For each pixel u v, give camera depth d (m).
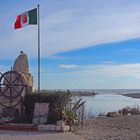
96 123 24.44
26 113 21.64
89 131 20.62
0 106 22.05
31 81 25.62
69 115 20.86
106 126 23.11
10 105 21.83
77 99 25.45
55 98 21.03
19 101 21.72
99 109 47.56
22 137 17.52
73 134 19.05
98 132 20.42
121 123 24.64
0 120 21.02
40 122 20.67
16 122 21.16
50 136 17.94
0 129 20.03
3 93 22.11
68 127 19.94
